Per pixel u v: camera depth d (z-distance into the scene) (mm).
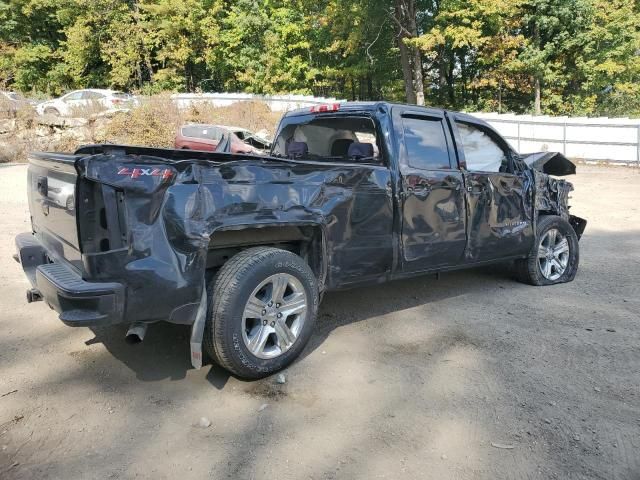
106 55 32219
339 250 3939
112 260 2957
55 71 34094
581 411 3215
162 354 3902
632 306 5223
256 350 3406
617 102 32875
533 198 5633
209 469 2617
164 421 3033
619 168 20531
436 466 2672
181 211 3080
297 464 2668
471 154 5102
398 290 5699
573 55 30984
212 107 25891
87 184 2953
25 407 3129
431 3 30766
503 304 5254
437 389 3473
